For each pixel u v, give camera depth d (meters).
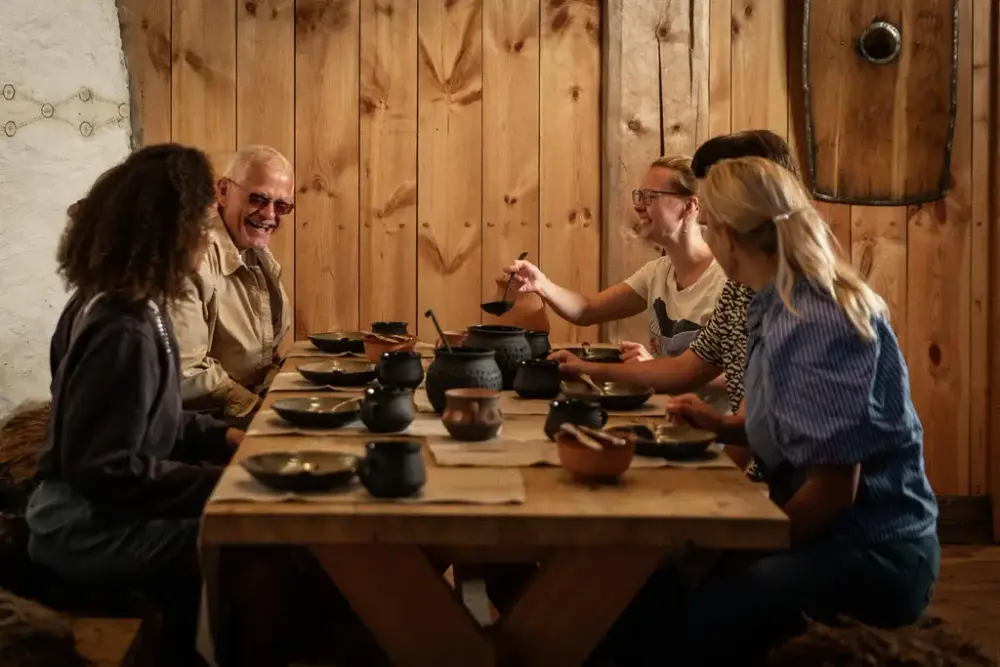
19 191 3.31
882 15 4.20
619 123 4.14
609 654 2.21
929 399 4.36
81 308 2.19
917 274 4.32
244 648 2.26
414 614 1.72
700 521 1.64
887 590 2.01
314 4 4.09
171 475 2.06
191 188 2.14
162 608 2.22
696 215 3.36
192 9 4.05
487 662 1.72
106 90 3.83
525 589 1.85
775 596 1.99
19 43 3.31
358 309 4.21
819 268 2.01
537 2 4.16
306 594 2.47
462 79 4.17
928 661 1.81
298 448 2.01
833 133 4.24
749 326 2.20
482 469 1.89
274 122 4.12
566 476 1.86
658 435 2.13
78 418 2.01
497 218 4.22
